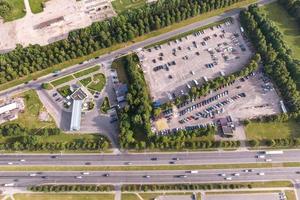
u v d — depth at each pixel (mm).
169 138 197875
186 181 192750
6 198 190375
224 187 190125
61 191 191250
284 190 190000
